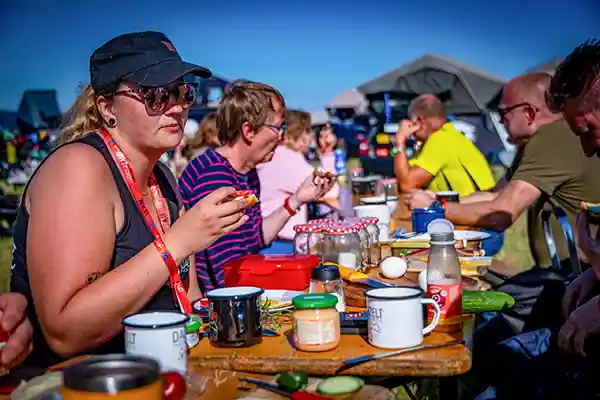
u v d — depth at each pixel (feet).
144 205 7.31
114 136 7.38
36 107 55.67
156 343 5.76
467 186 21.42
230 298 6.71
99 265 6.77
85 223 6.69
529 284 11.73
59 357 6.72
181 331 5.90
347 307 8.16
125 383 4.18
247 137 12.32
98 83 7.19
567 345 9.21
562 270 12.37
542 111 15.75
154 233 7.28
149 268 6.55
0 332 6.64
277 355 6.43
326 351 6.50
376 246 10.84
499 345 10.41
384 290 6.78
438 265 7.06
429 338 6.77
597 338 9.03
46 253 6.57
